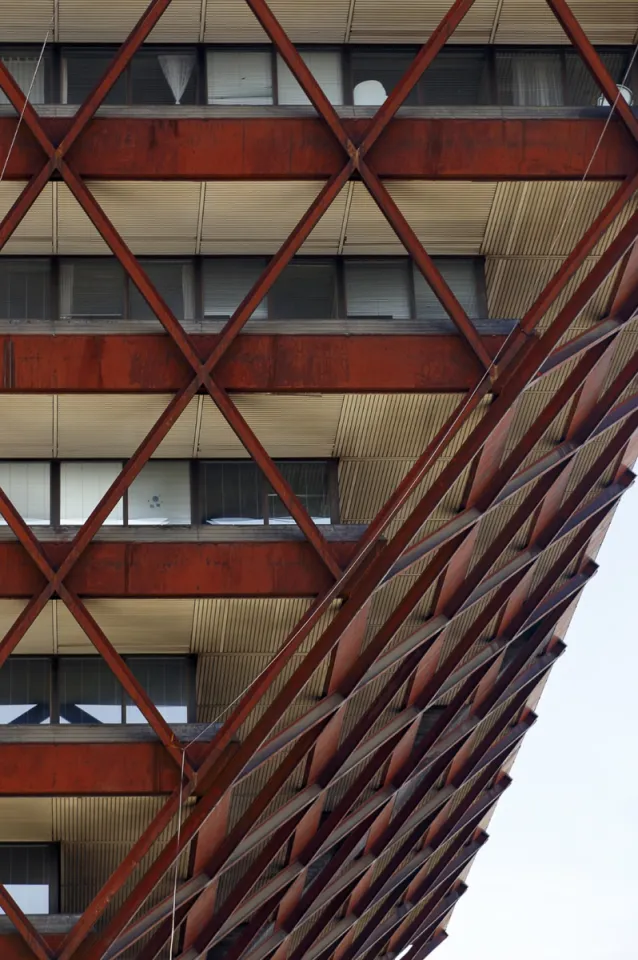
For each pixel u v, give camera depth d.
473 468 39.19
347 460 40.00
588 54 36.44
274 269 35.53
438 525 41.38
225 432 38.56
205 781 36.66
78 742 36.75
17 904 39.25
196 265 39.12
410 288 39.50
